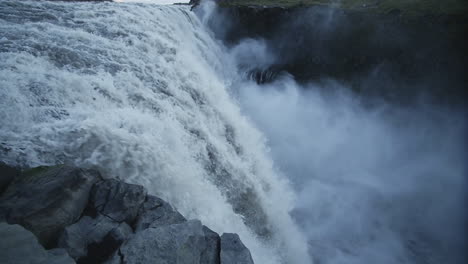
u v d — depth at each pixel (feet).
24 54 22.89
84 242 12.64
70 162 15.71
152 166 18.66
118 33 34.22
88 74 24.31
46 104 18.48
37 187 12.94
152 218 14.48
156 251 11.57
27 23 30.07
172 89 30.01
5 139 15.07
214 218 21.15
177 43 42.01
